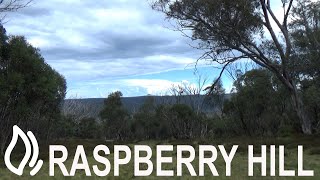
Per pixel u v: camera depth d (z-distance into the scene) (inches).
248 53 1203.2
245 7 1129.4
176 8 1185.4
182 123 2267.5
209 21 1171.3
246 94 1702.8
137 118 2571.4
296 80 1286.9
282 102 1608.0
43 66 1012.5
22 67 968.3
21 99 983.6
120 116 2645.2
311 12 1280.8
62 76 1467.8
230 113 1820.9
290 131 1434.5
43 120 1398.9
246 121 1733.5
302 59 1175.6
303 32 1250.6
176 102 2429.9
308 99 1298.0
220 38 1186.0
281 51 1189.1
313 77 1251.8
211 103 1455.5
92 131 2785.4
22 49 961.5
